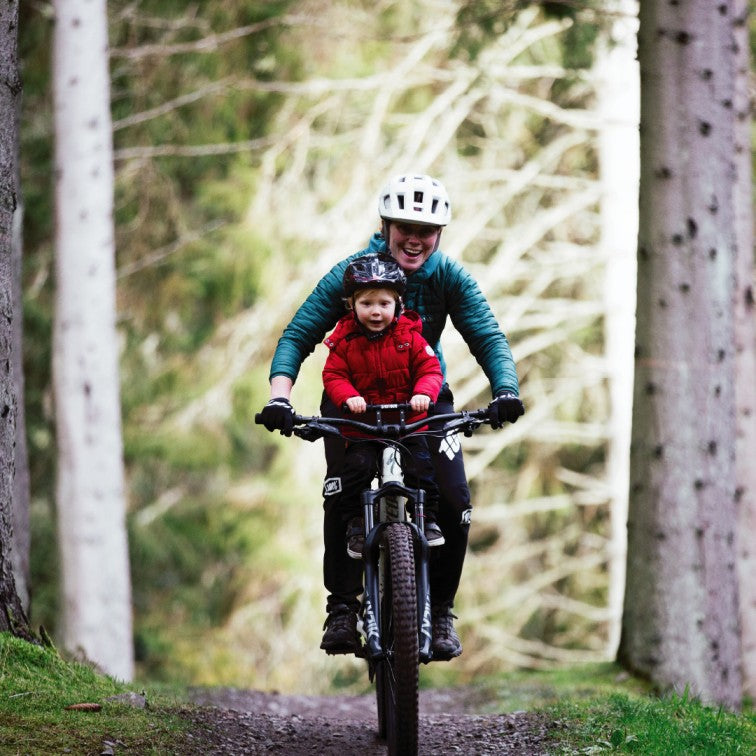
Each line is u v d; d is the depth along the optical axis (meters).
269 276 24.66
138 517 28.23
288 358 9.00
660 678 13.94
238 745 9.13
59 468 18.22
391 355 8.48
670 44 13.54
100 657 17.92
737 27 17.92
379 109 23.92
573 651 30.58
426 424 8.27
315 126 25.48
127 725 8.70
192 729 9.17
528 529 31.56
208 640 28.30
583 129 26.28
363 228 24.05
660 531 13.94
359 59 24.84
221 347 26.34
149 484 29.12
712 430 13.79
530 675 16.75
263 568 27.33
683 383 13.72
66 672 9.55
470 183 26.42
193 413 25.94
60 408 18.09
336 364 8.52
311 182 26.98
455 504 8.79
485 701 14.83
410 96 26.09
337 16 24.12
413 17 25.14
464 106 24.00
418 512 8.14
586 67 22.38
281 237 24.50
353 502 8.57
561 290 29.72
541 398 28.78
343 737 9.98
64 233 18.00
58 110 17.95
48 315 25.00
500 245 27.86
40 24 21.66
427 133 25.92
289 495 26.23
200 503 28.50
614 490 27.38
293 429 8.25
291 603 27.70
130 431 26.70
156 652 28.25
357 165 24.81
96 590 17.98
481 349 9.20
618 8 22.25
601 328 29.25
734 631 14.02
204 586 29.66
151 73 23.55
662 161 13.63
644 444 14.05
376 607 8.02
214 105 24.14
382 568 8.59
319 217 24.80
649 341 13.90
